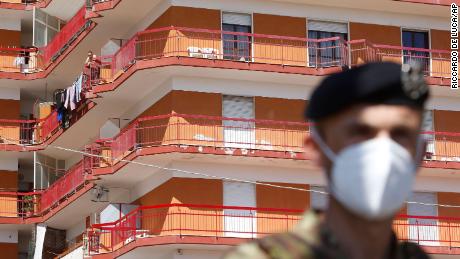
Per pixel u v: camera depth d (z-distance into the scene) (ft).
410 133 15.81
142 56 141.28
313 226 15.84
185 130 136.77
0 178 172.04
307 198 139.54
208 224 134.00
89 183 147.74
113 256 137.90
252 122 139.44
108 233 140.87
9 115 174.91
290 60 143.02
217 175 137.08
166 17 141.69
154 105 142.31
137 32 141.08
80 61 166.81
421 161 16.28
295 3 145.48
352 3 146.61
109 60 149.38
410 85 15.62
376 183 15.49
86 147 147.23
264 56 142.31
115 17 148.77
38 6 178.09
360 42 142.82
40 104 173.68
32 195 169.27
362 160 15.60
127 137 139.95
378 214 15.55
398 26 149.07
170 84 138.72
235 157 136.67
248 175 138.10
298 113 141.28
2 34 178.60
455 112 149.07
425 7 149.07
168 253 134.72
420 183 144.56
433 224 142.82
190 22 141.28
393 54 146.82
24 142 172.35
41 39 177.88
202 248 134.21
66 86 175.73
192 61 137.59
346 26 147.33
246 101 140.46
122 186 146.20
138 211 135.64
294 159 138.41
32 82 175.63
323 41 144.25
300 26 145.07
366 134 15.80
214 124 137.80
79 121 156.66
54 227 168.25
